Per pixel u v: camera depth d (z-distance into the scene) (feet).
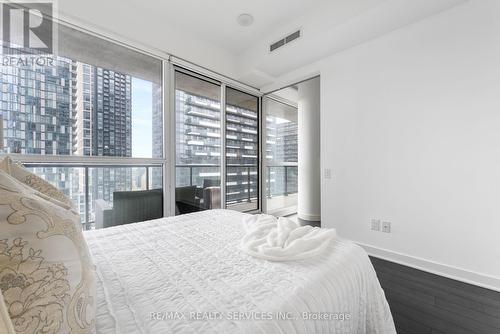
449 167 6.12
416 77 6.68
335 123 8.64
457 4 5.95
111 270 2.95
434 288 5.49
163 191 8.36
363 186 7.86
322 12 7.33
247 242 3.73
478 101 5.68
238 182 11.28
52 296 1.50
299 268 2.93
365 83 7.80
